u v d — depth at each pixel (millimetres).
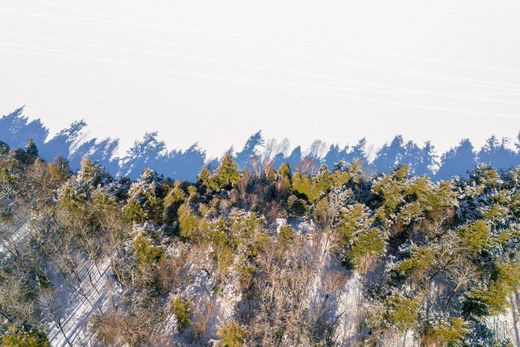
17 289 38750
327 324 38688
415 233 46156
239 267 41188
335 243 44844
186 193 58156
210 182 59656
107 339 38719
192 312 40344
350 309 40906
